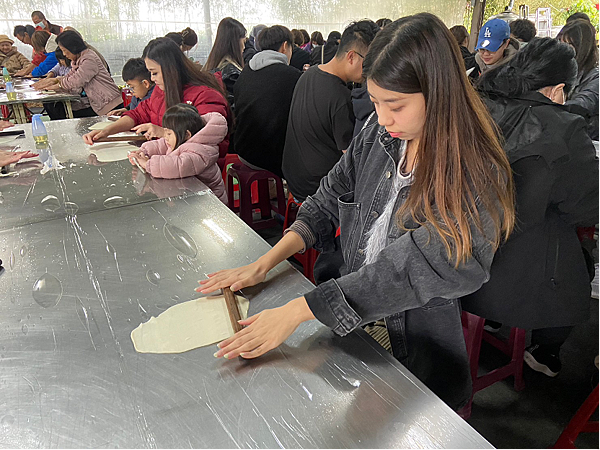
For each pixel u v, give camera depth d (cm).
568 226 108
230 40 302
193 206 125
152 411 56
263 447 50
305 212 103
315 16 670
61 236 106
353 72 184
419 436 52
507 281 107
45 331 72
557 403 146
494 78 100
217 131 166
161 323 74
